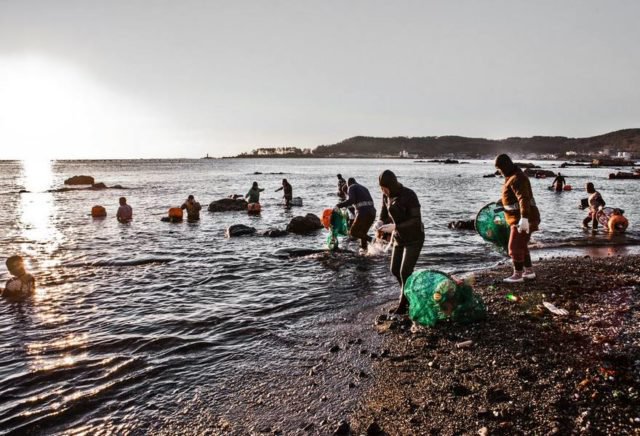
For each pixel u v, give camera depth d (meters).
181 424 4.05
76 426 4.05
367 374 4.91
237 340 6.02
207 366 5.23
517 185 7.41
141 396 4.55
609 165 120.31
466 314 6.14
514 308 6.60
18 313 7.14
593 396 4.09
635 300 6.78
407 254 6.63
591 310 6.35
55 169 130.25
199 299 7.91
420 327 6.14
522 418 3.86
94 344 5.88
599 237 14.20
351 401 4.38
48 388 4.72
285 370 5.10
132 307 7.46
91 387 4.74
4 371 5.11
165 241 13.98
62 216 21.23
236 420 4.11
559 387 4.32
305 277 9.34
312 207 24.77
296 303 7.61
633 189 37.84
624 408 3.90
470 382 4.57
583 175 66.31
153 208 24.80
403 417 4.03
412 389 4.52
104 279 9.30
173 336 6.15
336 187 43.84
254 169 119.19
